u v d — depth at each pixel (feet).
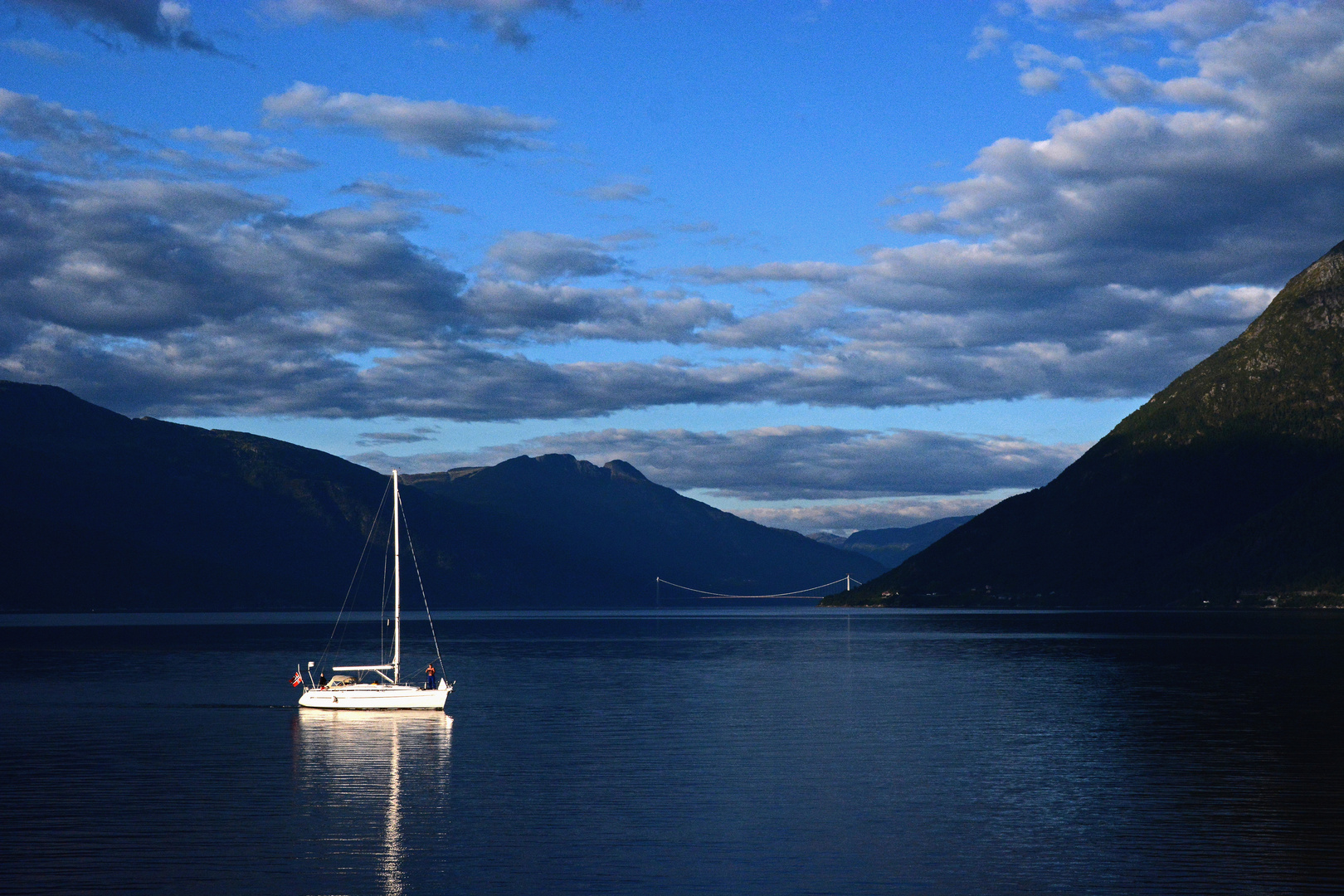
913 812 138.62
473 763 175.42
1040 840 124.06
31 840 125.29
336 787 155.33
